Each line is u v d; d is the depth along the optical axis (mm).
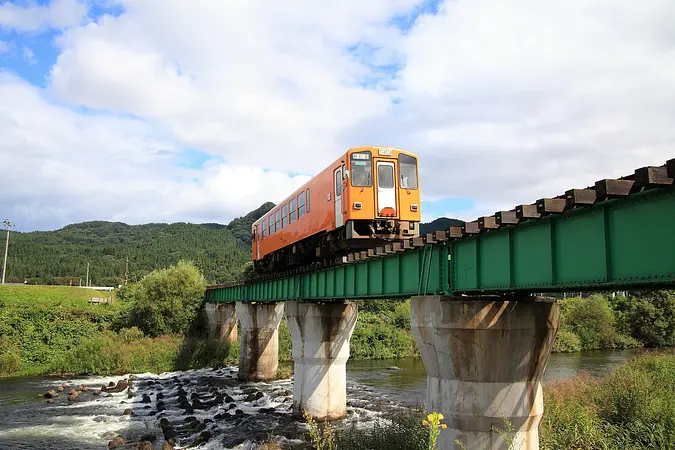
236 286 43594
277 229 34562
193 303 55344
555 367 45938
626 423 19594
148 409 31000
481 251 13320
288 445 22594
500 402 13305
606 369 43656
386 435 18875
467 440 13383
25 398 34188
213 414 29719
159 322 52688
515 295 14414
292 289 29734
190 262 59656
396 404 31344
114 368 45406
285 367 48969
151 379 42031
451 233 13484
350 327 28078
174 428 26281
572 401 22062
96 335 49969
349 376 44375
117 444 23500
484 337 13414
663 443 16953
